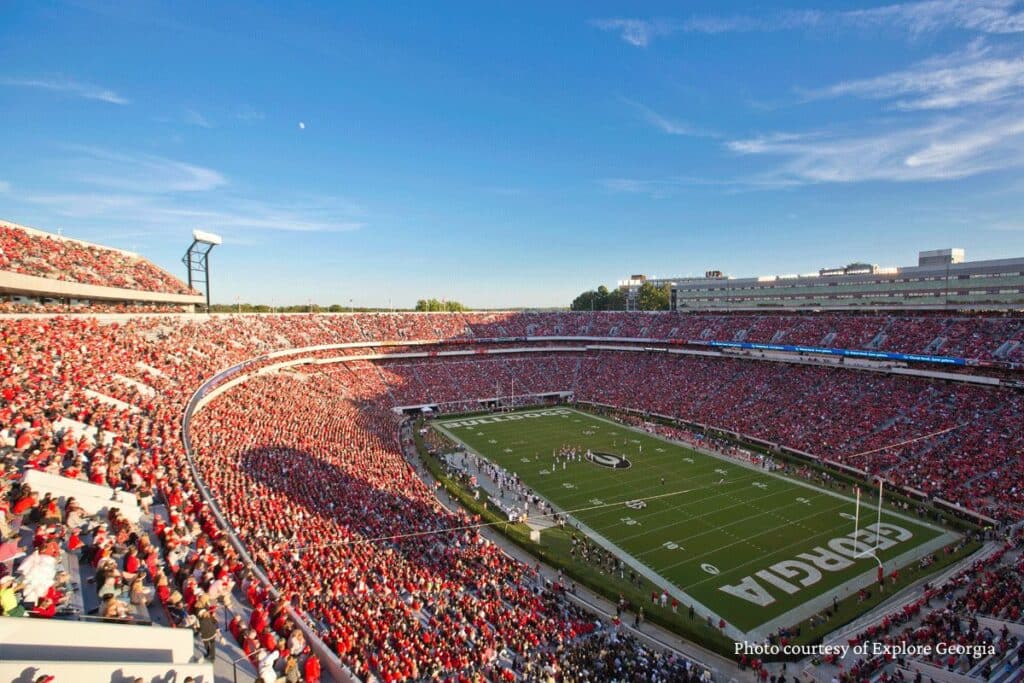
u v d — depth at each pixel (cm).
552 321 12081
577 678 2311
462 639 2394
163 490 2628
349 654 1969
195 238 7575
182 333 6303
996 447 5141
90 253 6038
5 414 2630
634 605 3238
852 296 8819
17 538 1630
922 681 2383
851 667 2648
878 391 6881
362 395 8288
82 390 3547
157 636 1412
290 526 3128
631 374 9881
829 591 3406
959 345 6738
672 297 12450
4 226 5081
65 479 2134
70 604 1452
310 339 8831
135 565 1702
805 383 7725
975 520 4344
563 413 8769
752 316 9944
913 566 3669
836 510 4678
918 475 5044
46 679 1088
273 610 2047
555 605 3080
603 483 5419
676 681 2417
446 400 8981
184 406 4334
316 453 4756
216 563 2108
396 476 4916
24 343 3844
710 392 8375
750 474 5659
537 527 4400
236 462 3853
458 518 4281
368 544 3281
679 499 4969
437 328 10875
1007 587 3091
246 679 1527
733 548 4003
